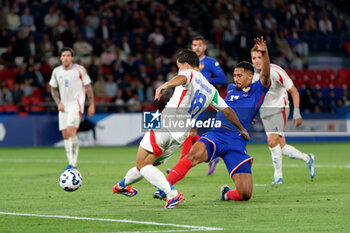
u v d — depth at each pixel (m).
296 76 107.62
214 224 21.98
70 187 30.58
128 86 88.38
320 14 122.69
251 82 29.77
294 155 38.84
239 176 28.12
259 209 25.91
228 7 112.88
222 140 28.31
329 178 40.31
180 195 26.17
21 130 81.00
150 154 26.20
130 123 83.50
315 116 91.50
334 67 117.88
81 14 96.62
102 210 26.00
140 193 32.50
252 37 106.19
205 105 26.48
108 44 93.19
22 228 21.50
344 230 20.80
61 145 82.31
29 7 96.81
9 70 88.50
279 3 117.62
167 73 95.88
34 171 47.41
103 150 75.00
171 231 20.42
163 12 105.12
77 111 47.22
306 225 21.80
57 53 89.25
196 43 43.16
